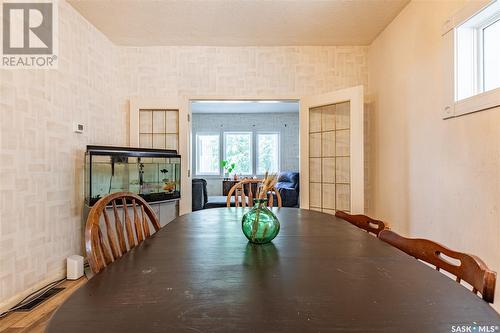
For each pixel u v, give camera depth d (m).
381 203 3.27
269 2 2.69
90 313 0.62
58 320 0.59
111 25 3.11
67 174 2.65
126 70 3.66
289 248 1.12
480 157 1.74
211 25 3.13
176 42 3.56
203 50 3.67
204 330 0.56
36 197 2.27
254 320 0.59
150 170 3.28
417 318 0.60
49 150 2.42
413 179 2.57
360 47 3.65
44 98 2.37
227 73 3.66
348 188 3.31
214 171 8.17
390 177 3.03
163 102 3.61
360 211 3.13
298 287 0.76
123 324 0.58
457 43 1.96
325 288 0.75
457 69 1.96
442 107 2.12
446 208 2.09
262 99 3.67
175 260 0.98
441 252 0.92
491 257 1.66
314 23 3.08
